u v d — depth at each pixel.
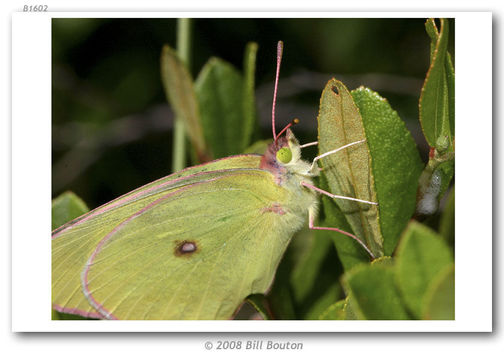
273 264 0.17
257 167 0.17
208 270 0.17
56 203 0.17
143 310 0.17
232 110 0.18
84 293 0.17
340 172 0.16
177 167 0.19
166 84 0.18
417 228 0.15
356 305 0.15
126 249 0.17
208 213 0.17
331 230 0.16
